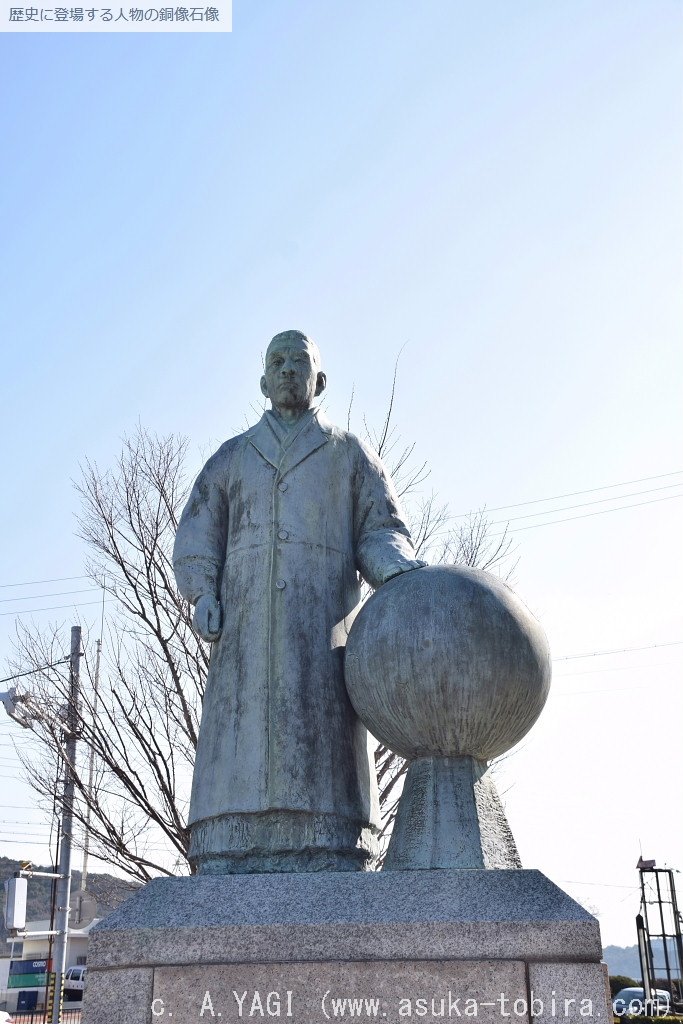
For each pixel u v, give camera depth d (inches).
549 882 168.1
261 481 214.2
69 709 456.1
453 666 177.3
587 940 160.9
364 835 197.5
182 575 216.2
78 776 454.0
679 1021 604.1
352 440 225.6
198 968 164.9
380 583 208.1
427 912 165.2
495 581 189.8
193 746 450.6
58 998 557.3
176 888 174.6
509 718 181.5
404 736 184.1
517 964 160.2
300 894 170.1
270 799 188.2
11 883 563.8
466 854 175.9
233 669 201.8
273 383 223.8
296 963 163.6
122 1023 162.7
